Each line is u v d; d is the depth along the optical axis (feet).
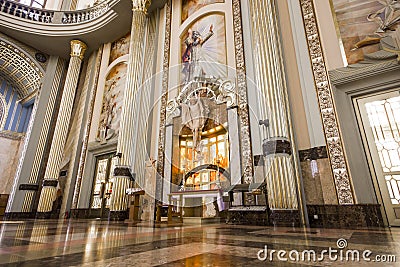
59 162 31.24
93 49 38.42
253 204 14.87
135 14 27.99
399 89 13.32
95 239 6.99
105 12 32.50
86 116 33.78
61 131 32.53
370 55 13.88
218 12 23.07
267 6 17.38
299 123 15.28
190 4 26.58
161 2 29.78
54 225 13.89
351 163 13.16
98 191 28.43
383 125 13.42
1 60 38.65
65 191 30.42
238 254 4.42
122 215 19.62
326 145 13.98
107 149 28.81
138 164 21.20
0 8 33.30
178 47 25.25
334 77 14.76
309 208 13.44
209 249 5.03
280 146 13.43
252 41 19.13
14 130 43.70
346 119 14.11
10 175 41.78
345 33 15.20
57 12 36.68
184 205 15.21
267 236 7.51
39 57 37.76
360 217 12.08
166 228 11.00
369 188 12.72
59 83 37.96
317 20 16.60
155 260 3.90
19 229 10.89
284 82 15.96
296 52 16.83
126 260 3.92
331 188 13.20
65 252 4.76
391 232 8.91
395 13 13.65
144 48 27.91
